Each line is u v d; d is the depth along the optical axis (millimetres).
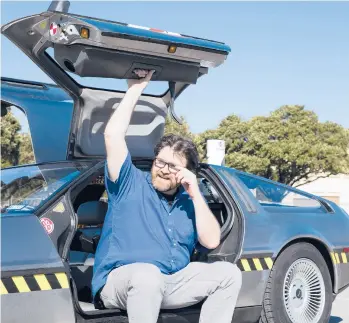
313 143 34562
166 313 3701
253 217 4375
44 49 4074
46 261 3361
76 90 4234
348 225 5078
